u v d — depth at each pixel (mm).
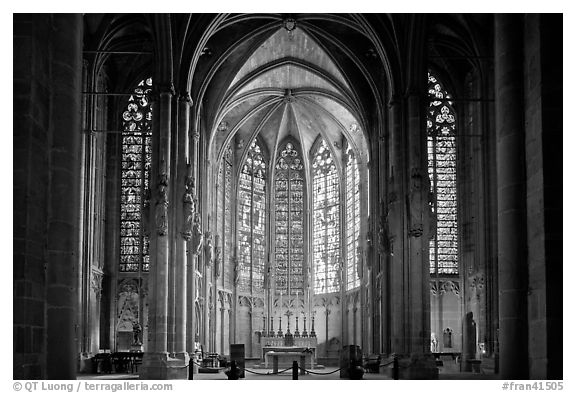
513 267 19500
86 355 42250
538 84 18688
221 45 47906
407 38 39000
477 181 46312
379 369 45062
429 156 49594
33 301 16750
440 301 48469
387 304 45188
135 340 46250
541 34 18703
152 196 37625
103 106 49438
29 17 17094
